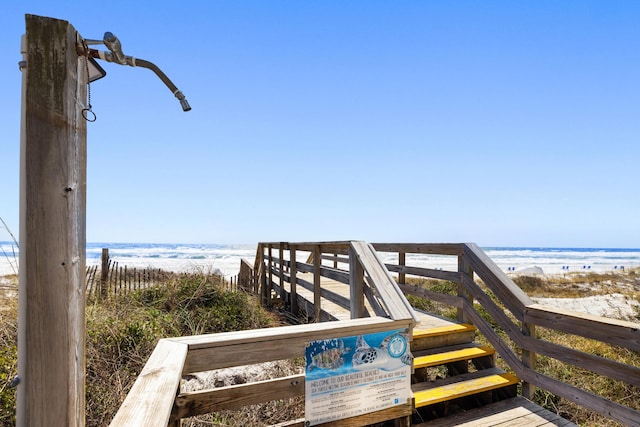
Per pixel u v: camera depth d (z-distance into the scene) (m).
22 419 1.37
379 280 3.21
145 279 8.12
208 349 2.15
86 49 1.60
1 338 3.41
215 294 6.49
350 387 2.59
